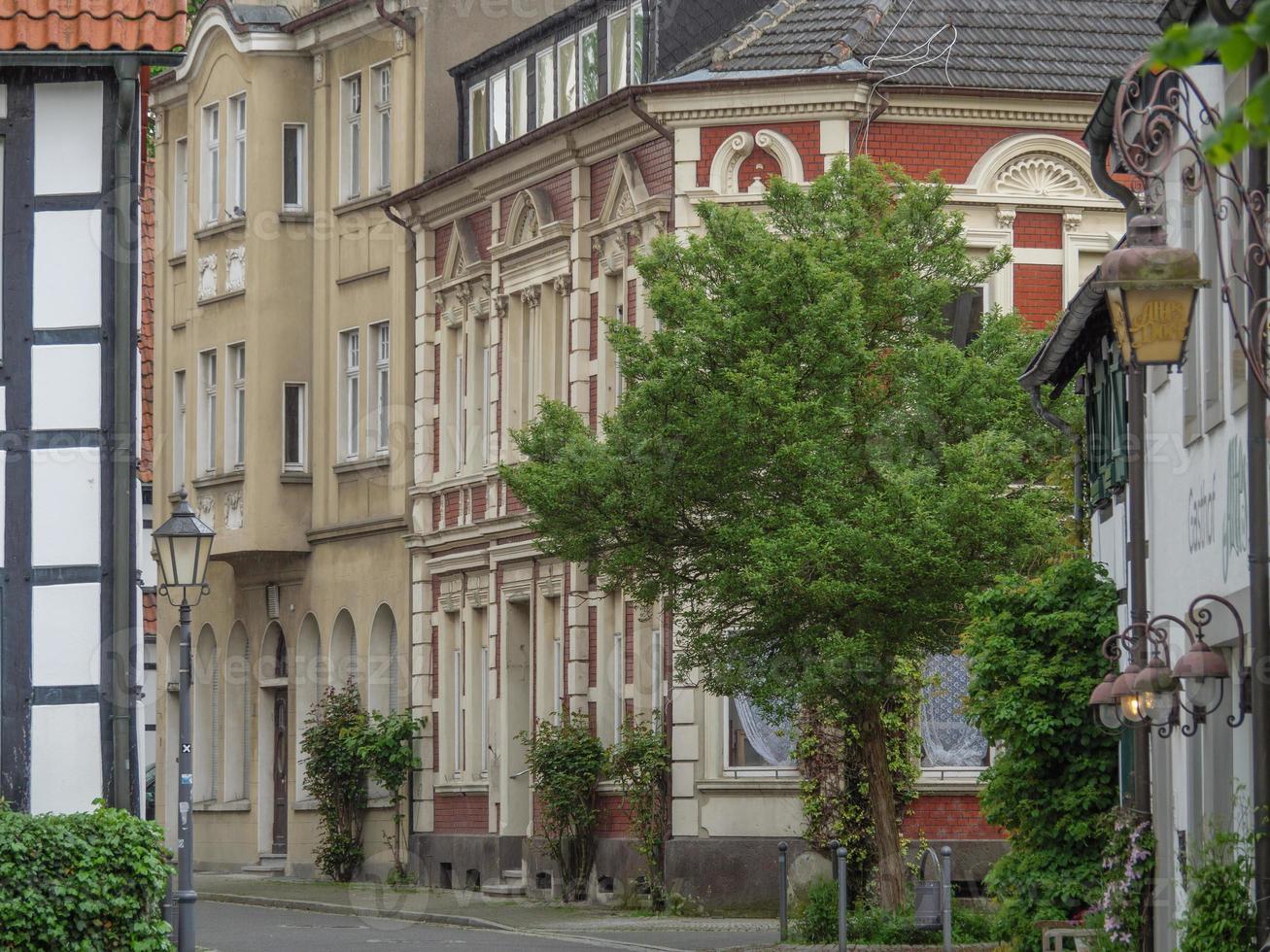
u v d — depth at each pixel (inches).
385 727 1760.6
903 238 1127.6
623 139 1515.7
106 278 901.2
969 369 1078.4
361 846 1785.2
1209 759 716.7
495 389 1691.7
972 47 1427.2
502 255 1672.0
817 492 1057.5
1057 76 1425.9
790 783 1376.7
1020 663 925.8
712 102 1416.1
